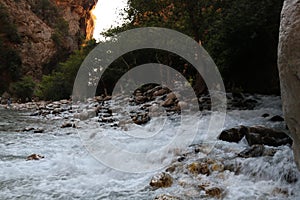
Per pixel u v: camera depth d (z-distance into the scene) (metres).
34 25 43.94
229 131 4.98
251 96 11.65
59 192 3.26
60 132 7.68
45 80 33.69
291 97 2.27
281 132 4.61
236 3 11.31
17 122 10.66
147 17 15.45
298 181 3.08
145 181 3.55
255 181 3.30
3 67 37.34
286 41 2.22
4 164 4.34
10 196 3.14
